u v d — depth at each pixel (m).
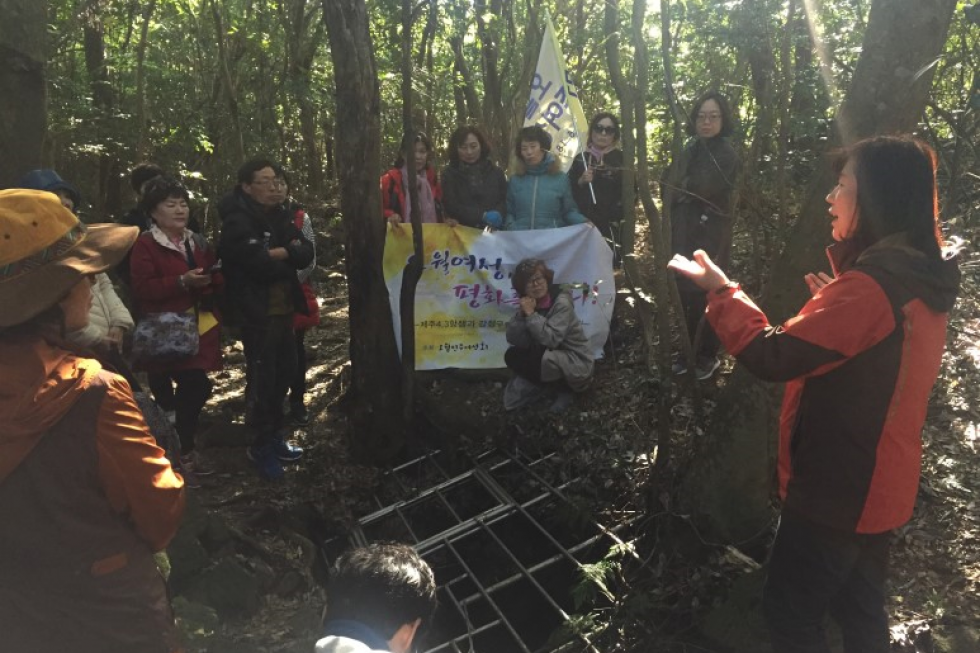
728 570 3.37
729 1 4.42
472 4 6.46
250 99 9.15
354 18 4.30
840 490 2.12
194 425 4.36
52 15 7.40
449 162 5.62
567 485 4.31
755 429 3.38
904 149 2.06
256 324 4.31
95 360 1.73
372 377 4.73
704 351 5.02
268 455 4.58
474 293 5.41
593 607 3.65
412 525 4.54
